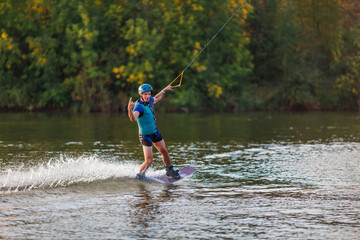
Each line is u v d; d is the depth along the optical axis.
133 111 22.75
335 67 108.31
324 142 39.38
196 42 95.81
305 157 30.70
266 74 111.81
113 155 31.16
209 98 98.94
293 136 44.28
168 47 97.50
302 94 102.81
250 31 110.94
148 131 23.12
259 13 109.62
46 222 15.53
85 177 23.28
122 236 14.05
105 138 41.72
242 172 25.02
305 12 117.75
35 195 19.50
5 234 14.27
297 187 21.14
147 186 21.39
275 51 109.56
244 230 14.66
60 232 14.45
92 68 90.94
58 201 18.47
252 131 49.50
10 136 43.09
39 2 93.12
